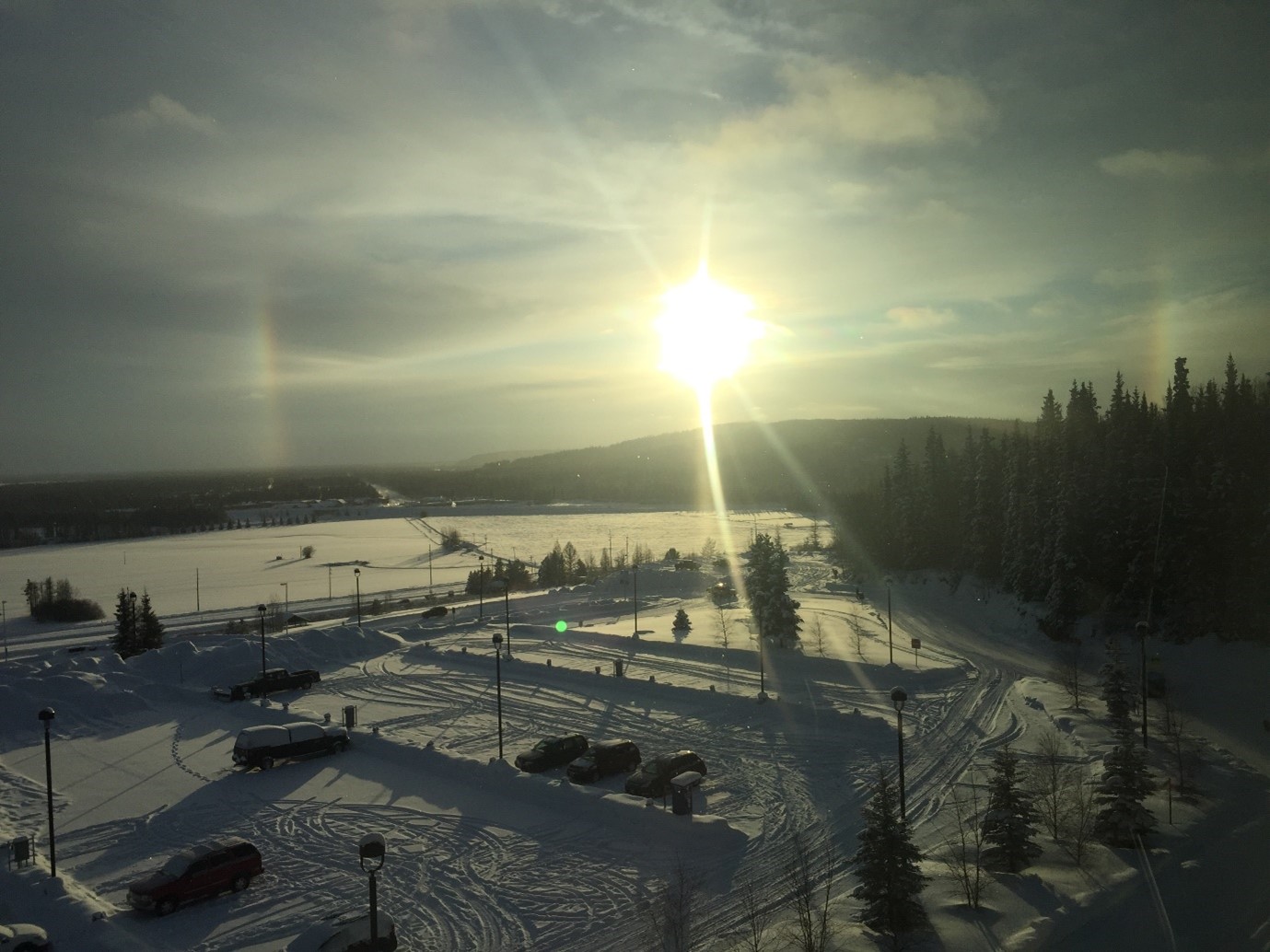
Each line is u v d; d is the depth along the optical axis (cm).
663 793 3725
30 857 3256
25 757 4544
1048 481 8181
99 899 2917
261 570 16412
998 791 2778
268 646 6900
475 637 8012
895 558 11175
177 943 2606
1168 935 2267
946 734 4581
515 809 3647
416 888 2928
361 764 4325
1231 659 6078
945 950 2169
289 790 3959
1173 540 6700
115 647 7762
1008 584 8612
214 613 10831
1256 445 6931
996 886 2555
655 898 2764
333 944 2381
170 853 3291
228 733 4972
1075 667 5547
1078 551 7325
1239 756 4200
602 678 5903
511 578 13000
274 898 2897
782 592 6881
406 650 7362
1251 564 6319
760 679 5944
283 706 5434
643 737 4622
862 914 2362
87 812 3722
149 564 17600
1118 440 7712
